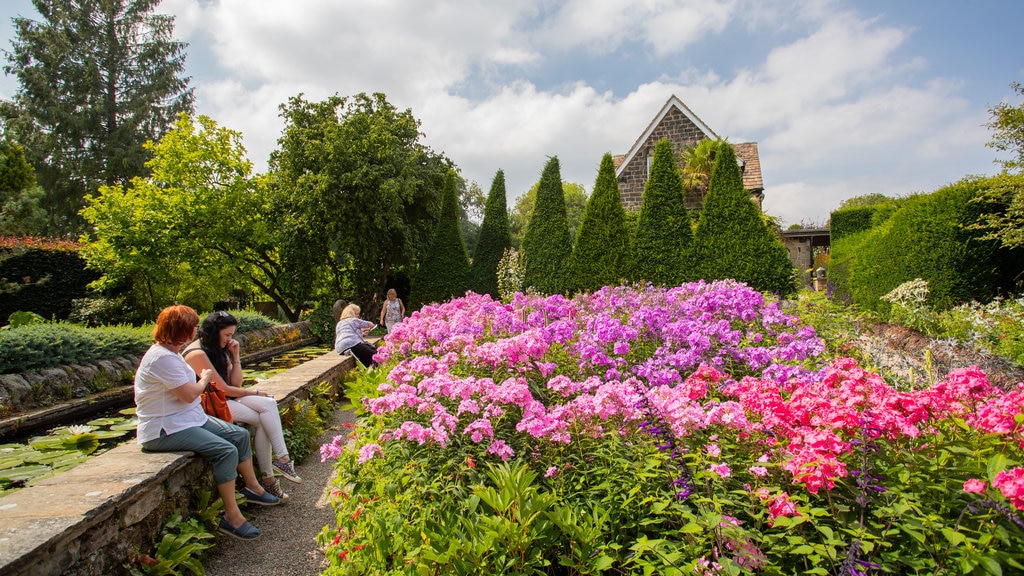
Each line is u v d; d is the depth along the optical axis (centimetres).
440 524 228
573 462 250
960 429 229
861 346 532
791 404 232
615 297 632
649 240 1219
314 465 452
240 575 286
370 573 241
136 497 256
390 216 1525
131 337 731
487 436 264
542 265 1370
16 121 2403
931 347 550
